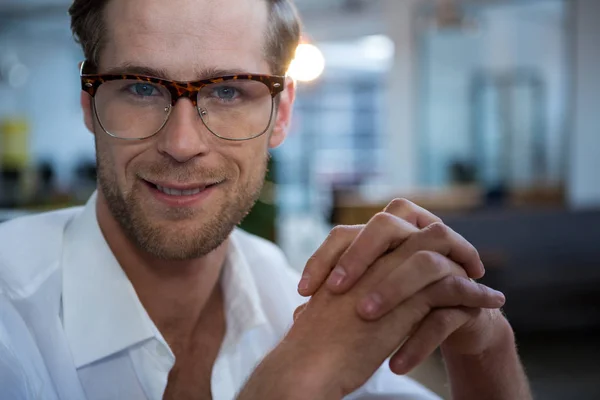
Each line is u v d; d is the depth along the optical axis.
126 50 0.56
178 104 0.56
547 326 3.18
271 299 0.74
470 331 0.58
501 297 0.52
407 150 5.12
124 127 0.56
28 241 0.64
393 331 0.49
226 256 0.69
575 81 4.54
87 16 0.59
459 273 0.51
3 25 6.65
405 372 0.50
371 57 7.98
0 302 0.58
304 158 8.14
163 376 0.63
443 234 0.52
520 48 5.11
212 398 0.66
